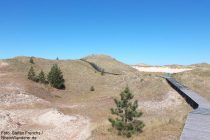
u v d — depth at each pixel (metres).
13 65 103.25
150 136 28.72
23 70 101.25
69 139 34.19
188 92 57.97
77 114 48.28
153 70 164.00
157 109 49.47
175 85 69.50
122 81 92.12
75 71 108.75
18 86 69.81
